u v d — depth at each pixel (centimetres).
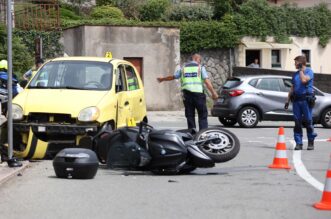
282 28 4447
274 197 1071
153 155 1290
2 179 1185
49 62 1666
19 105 1498
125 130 1327
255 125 2683
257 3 4369
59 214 936
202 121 1738
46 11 3669
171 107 3728
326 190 980
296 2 4825
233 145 1309
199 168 1423
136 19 4191
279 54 4497
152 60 3691
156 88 3700
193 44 4144
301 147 1789
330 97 2775
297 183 1219
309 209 974
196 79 1727
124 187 1162
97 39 3572
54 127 1463
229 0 4353
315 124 2972
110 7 4153
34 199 1041
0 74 1875
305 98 1756
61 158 1240
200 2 4578
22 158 1496
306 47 4581
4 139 1486
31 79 1619
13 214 934
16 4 3606
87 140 1455
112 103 1540
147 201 1033
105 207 984
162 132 1295
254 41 4350
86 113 1467
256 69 3912
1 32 3136
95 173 1264
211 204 1009
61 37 3644
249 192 1117
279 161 1435
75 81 1594
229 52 4256
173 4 4450
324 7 4653
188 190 1135
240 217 916
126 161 1316
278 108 2695
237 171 1386
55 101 1500
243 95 2664
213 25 4178
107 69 1627
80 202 1020
